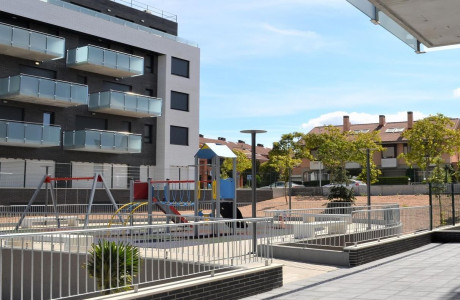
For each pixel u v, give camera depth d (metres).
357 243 12.87
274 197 42.19
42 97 30.00
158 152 38.50
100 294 7.76
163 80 38.94
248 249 9.52
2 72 30.33
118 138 34.12
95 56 32.78
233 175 18.61
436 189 19.22
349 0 6.33
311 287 9.23
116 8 37.84
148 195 19.00
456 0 6.10
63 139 32.78
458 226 18.42
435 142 41.66
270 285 8.97
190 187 38.66
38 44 29.91
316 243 13.61
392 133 60.38
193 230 8.64
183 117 39.97
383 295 8.23
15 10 29.92
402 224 15.39
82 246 9.95
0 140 28.30
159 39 38.56
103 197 33.53
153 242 8.19
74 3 35.12
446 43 7.74
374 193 40.41
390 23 7.37
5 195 28.56
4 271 11.92
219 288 7.84
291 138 54.09
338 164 43.28
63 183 32.28
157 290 6.86
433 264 11.69
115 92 33.84
